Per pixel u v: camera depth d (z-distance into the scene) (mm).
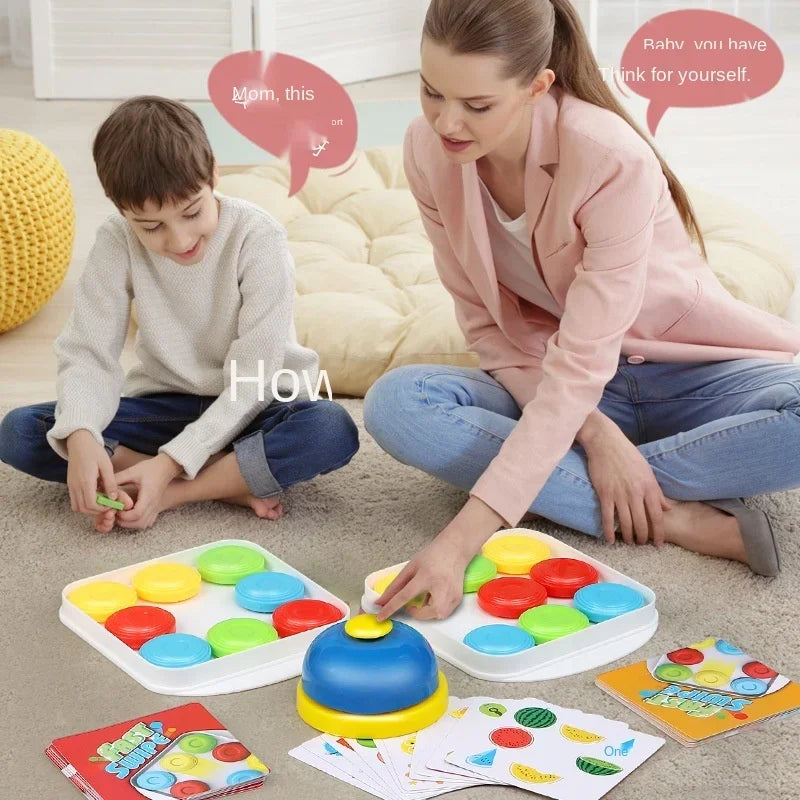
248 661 1353
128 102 1549
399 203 2730
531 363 1695
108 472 1620
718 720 1255
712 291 1644
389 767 1199
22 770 1203
